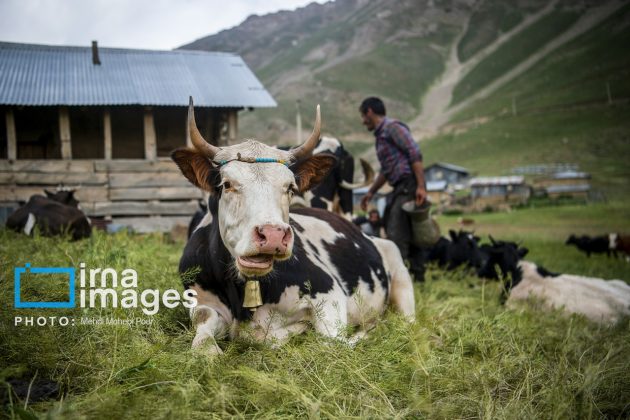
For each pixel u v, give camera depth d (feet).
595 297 22.20
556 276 23.85
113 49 56.13
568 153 370.73
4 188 44.80
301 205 19.13
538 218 139.13
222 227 11.95
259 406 9.36
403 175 21.86
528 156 382.01
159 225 47.24
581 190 231.91
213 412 8.94
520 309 18.75
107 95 46.75
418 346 12.27
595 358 14.40
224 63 56.85
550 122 476.95
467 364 12.28
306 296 13.00
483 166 379.35
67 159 45.98
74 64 51.70
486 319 15.24
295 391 9.38
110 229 42.11
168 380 9.71
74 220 27.76
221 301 13.19
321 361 11.01
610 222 120.88
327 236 15.48
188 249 13.70
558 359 14.12
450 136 520.01
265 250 10.54
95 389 9.07
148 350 10.71
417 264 22.98
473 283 25.98
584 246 64.39
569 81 641.40
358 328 15.40
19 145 54.65
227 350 11.32
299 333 12.83
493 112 602.44
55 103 44.52
